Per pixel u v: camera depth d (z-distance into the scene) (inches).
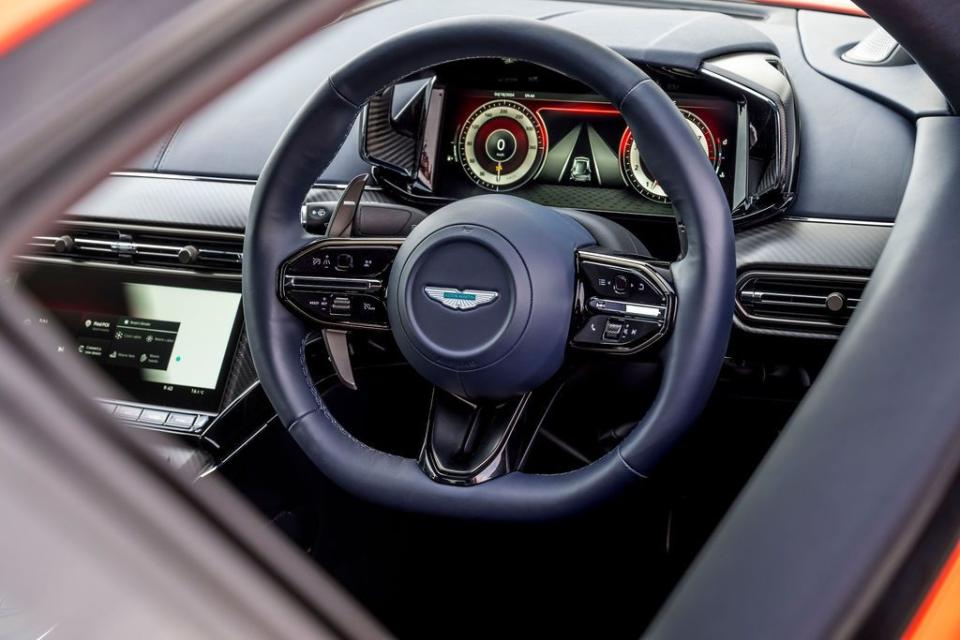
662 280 47.3
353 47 82.2
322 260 51.9
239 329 72.9
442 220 48.5
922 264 36.5
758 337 68.2
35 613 15.8
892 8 33.1
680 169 45.6
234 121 78.5
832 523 31.0
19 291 17.4
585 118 73.0
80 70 18.0
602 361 49.7
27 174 17.6
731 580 31.9
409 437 68.4
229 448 70.7
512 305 47.1
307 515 74.4
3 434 15.5
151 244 74.4
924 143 48.8
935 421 31.4
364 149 71.0
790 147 67.9
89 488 16.8
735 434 72.0
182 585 18.1
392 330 50.7
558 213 51.2
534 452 58.9
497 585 77.3
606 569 76.0
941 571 29.2
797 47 76.1
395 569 76.4
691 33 70.6
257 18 21.2
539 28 46.3
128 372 72.8
